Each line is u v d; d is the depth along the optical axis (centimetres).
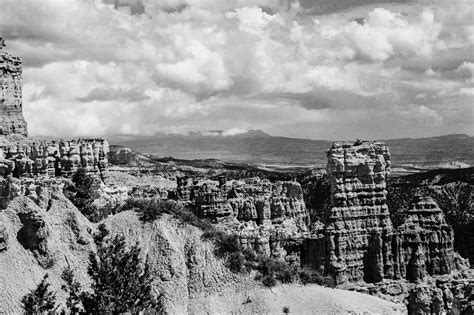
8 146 15800
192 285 12469
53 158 16525
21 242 11638
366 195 18212
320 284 13100
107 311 10188
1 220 11438
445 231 18462
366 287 17400
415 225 18462
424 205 18688
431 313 16362
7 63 18000
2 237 11281
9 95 17962
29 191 13362
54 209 12512
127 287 10619
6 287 10769
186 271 12619
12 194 13300
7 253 11294
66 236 12231
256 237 18025
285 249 18475
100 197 16250
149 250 12719
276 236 18562
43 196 12781
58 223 12325
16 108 18100
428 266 18175
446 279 17850
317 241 18162
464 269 18900
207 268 12625
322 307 12050
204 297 12338
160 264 12525
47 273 11381
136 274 10938
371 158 18338
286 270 12756
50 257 11625
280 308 12000
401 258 18050
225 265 12694
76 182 16312
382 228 18125
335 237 17800
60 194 12938
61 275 11131
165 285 12325
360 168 18188
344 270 17638
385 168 18475
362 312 12100
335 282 17312
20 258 11381
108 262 10981
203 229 13350
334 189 18138
